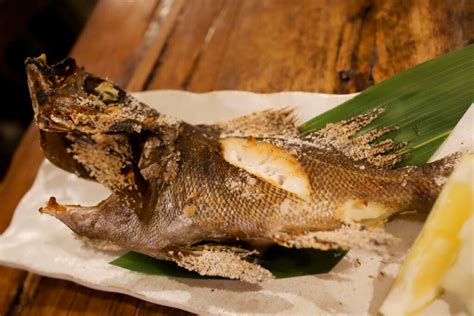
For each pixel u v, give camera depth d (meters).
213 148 0.30
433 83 0.31
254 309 0.29
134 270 0.32
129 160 0.31
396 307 0.26
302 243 0.27
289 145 0.30
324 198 0.27
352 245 0.26
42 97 0.32
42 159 0.42
